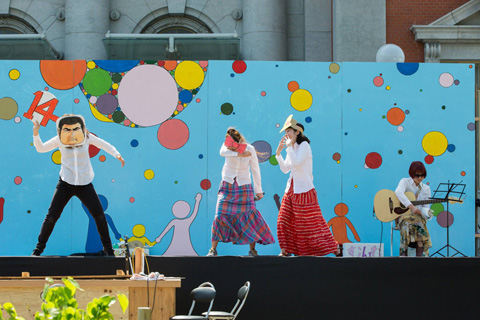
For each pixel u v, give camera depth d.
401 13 16.31
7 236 10.62
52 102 10.80
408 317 7.96
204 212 10.81
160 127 10.89
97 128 10.85
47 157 10.73
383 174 11.02
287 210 8.90
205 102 10.95
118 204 10.76
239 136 8.94
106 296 3.53
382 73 11.12
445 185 11.05
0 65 10.80
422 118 11.12
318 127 11.02
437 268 8.02
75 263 7.93
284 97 11.03
